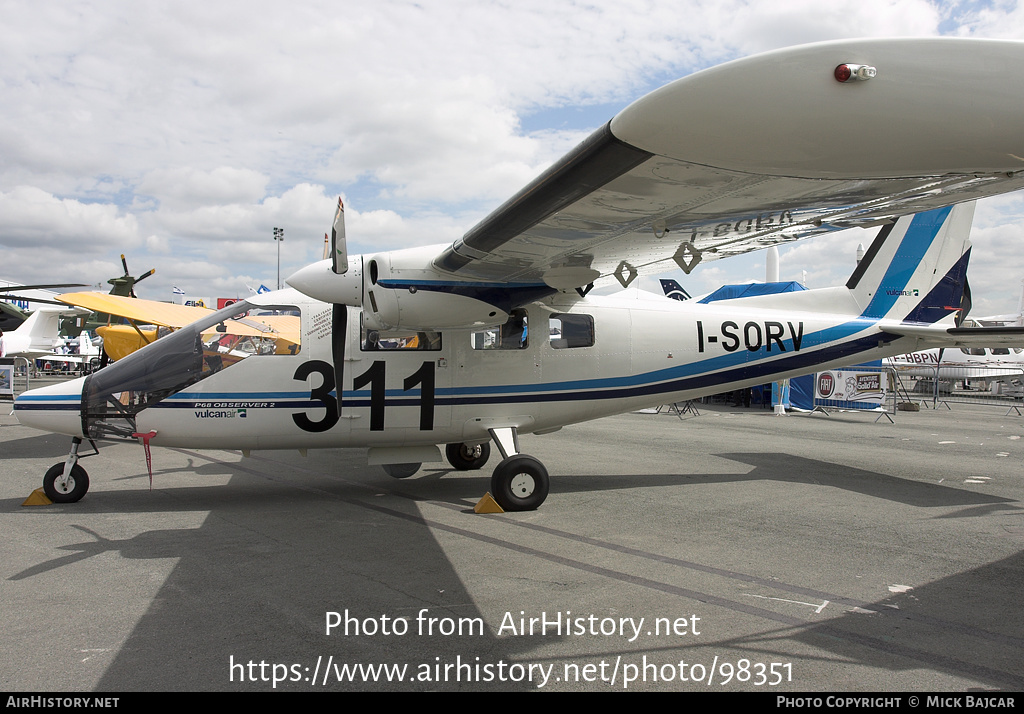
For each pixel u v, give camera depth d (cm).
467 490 711
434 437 669
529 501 617
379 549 489
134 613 363
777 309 769
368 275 575
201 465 866
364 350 640
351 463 887
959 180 292
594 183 317
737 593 402
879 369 1572
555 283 598
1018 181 293
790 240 460
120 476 785
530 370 680
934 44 218
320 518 582
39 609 367
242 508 620
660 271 619
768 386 1870
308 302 652
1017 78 220
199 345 620
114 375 614
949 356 2711
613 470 838
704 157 269
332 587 407
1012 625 355
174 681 286
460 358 660
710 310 747
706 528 555
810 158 259
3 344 2448
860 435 1225
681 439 1155
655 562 462
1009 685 289
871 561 467
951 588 412
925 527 561
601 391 704
